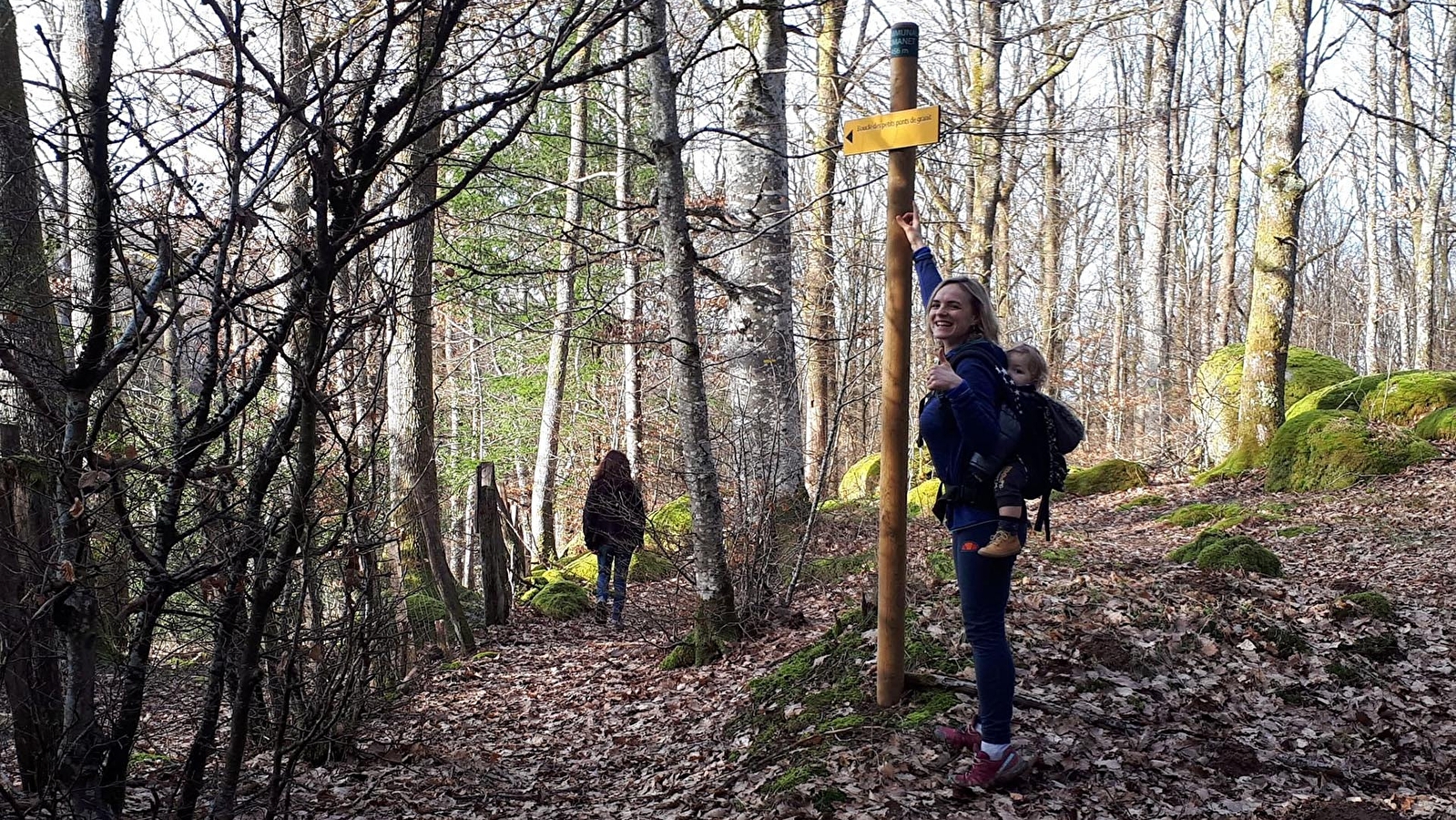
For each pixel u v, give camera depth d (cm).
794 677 565
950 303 394
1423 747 466
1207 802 408
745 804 432
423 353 895
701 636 733
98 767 322
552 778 547
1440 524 985
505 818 480
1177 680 516
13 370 302
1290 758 450
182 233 332
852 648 553
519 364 2131
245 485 352
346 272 344
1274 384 1461
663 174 693
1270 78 1441
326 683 449
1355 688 524
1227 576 678
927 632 543
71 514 293
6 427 368
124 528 302
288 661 377
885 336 457
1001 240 2200
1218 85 3023
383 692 612
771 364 1093
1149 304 2331
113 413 323
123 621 347
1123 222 3112
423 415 894
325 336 311
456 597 891
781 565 912
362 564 408
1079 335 3105
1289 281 1450
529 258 1305
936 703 466
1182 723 477
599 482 953
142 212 316
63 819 320
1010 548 380
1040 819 384
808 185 1722
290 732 505
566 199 1439
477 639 923
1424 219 2438
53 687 370
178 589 319
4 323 323
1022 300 3581
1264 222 1459
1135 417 3238
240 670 333
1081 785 411
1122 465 1620
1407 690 530
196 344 334
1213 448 1670
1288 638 560
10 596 362
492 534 996
